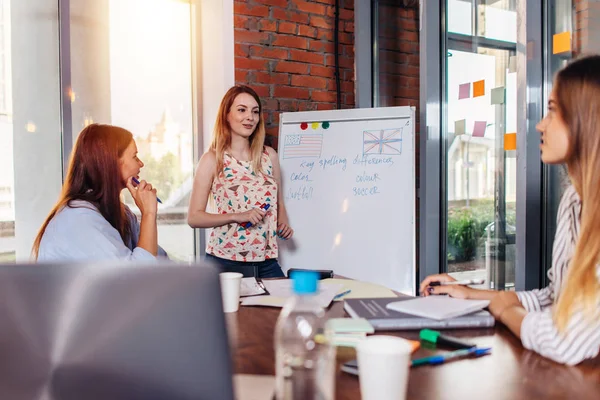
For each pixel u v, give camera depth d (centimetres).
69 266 57
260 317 124
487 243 262
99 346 56
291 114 303
